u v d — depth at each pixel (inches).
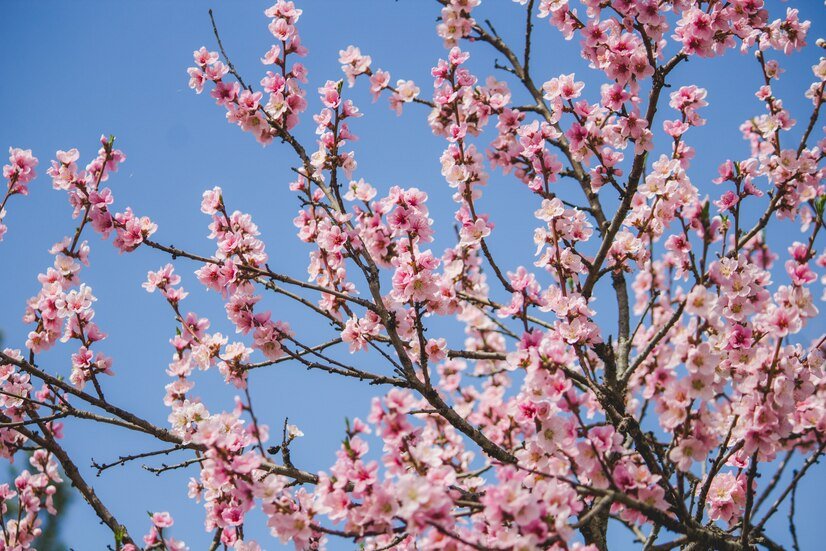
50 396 231.3
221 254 209.0
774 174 217.6
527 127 227.6
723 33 212.5
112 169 217.8
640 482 167.0
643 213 223.5
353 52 243.6
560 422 166.6
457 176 225.1
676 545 169.5
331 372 196.9
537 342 167.0
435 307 215.8
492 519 143.3
